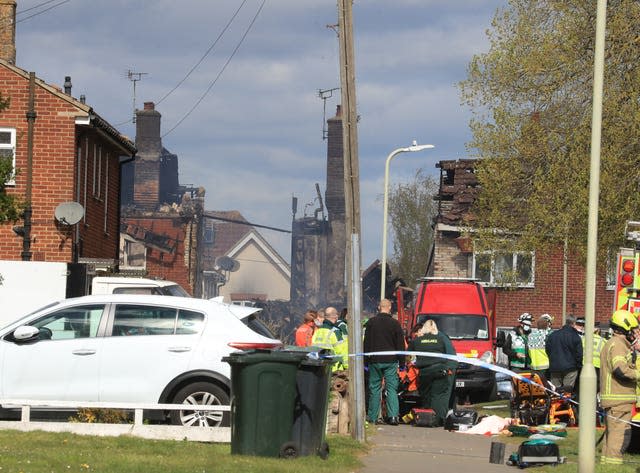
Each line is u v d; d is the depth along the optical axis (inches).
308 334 2615.7
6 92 3481.8
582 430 1478.8
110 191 4210.1
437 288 3289.9
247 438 1400.1
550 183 3319.4
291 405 1400.1
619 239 3208.7
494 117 3494.1
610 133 3221.0
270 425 1393.9
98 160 3937.0
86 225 3720.5
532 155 3474.4
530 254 3572.8
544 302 5128.0
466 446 1838.1
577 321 2571.4
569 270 5108.3
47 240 3454.7
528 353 2706.7
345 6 1838.1
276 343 1749.5
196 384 1721.2
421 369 2332.7
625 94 3253.0
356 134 1831.9
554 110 3435.0
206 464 1312.7
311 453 1419.8
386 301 2260.1
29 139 3472.0
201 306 1770.4
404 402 2637.8
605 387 1660.9
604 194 3186.5
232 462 1328.7
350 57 1833.2
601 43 1524.4
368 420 2266.2
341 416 1916.8
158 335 1744.6
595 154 1515.7
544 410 2235.5
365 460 1541.6
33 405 1663.4
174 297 1784.0
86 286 2844.5
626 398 1647.4
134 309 1764.3
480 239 3614.7
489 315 3250.5
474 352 3125.0
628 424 1701.5
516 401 2300.7
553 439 1678.2
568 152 3403.1
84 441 1540.4
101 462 1317.7
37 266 2783.0
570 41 3363.7
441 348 2338.8
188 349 1729.8
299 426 1411.2
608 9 3353.8
